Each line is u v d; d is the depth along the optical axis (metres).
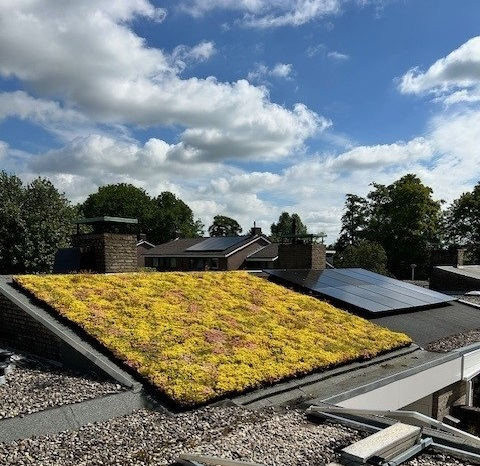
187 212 84.94
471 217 50.84
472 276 21.94
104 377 6.92
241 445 5.16
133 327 8.12
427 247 48.25
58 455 4.81
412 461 4.97
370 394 7.74
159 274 11.99
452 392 10.37
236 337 8.71
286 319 10.47
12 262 24.11
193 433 5.50
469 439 5.71
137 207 78.50
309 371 8.05
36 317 8.06
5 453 4.79
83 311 8.27
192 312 9.52
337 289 13.77
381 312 12.39
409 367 8.95
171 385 6.51
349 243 60.69
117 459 4.75
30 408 5.79
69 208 28.86
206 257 42.47
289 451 5.06
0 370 7.18
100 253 11.88
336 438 5.47
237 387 6.82
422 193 48.00
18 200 26.78
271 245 44.91
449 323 13.02
